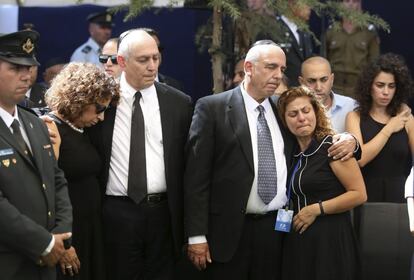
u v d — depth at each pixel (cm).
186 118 793
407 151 895
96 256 762
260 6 967
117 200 768
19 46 647
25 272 656
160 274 786
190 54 1211
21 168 648
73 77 747
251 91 774
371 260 816
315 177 761
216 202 773
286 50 1034
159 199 771
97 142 770
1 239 640
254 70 760
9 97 647
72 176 746
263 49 759
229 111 772
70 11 1223
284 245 777
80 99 738
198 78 1215
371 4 1213
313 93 777
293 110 763
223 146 768
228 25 968
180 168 784
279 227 761
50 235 652
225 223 766
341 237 766
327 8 991
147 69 759
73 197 750
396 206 821
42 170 665
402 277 814
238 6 947
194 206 769
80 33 1233
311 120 764
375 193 885
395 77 897
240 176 761
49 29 1219
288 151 778
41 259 650
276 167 768
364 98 907
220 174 771
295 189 768
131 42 761
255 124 773
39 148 668
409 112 905
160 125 777
